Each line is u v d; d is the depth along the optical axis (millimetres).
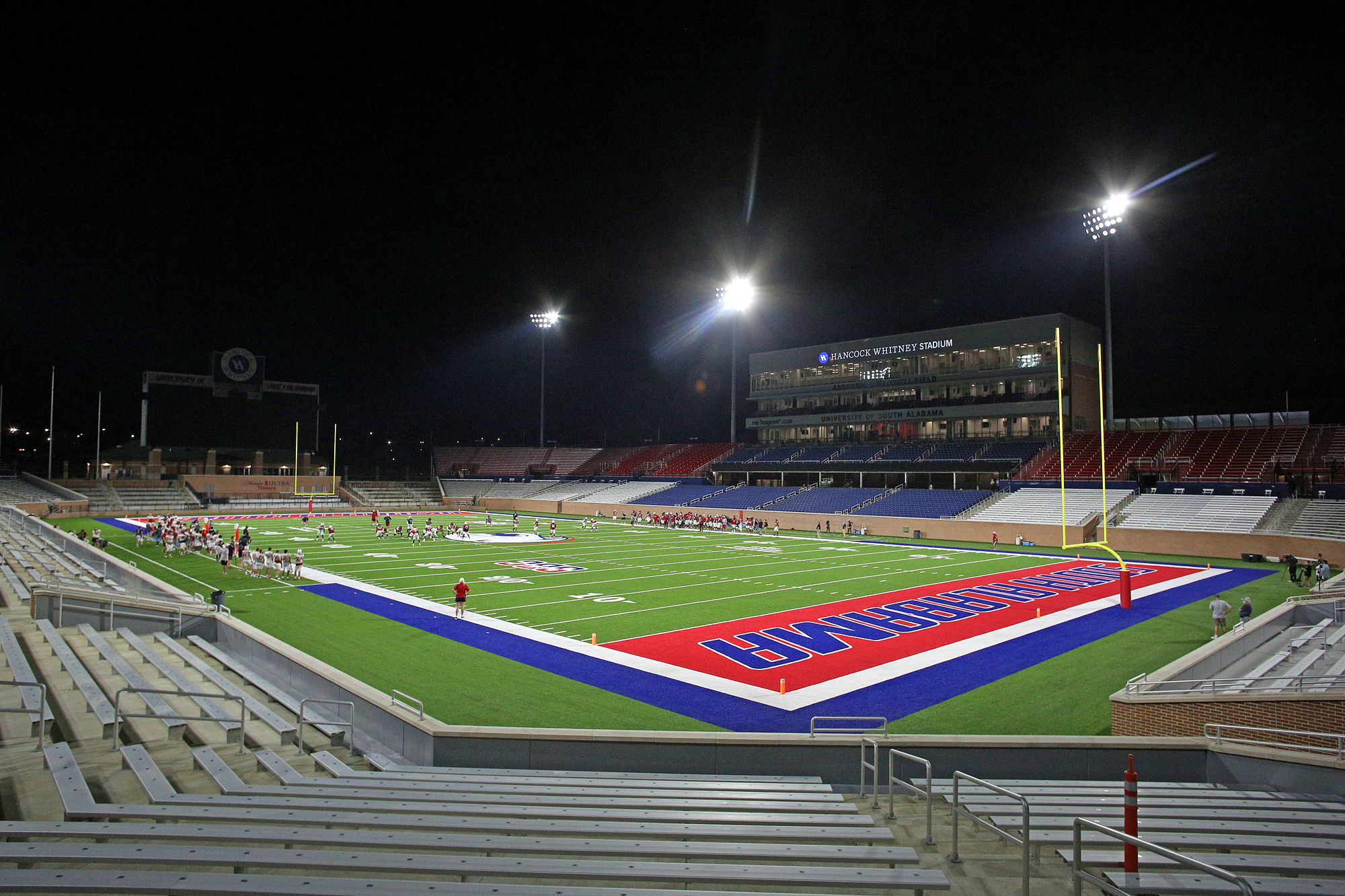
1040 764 9359
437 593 24188
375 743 11062
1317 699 9852
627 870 5027
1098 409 54562
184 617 17734
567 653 16484
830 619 20344
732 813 7113
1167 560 34469
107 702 9891
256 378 67062
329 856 4969
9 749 8086
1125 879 5125
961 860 6211
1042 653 16781
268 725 10555
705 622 19812
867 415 60094
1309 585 26609
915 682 14461
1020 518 43656
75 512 54719
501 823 6148
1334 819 6902
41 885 4438
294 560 30266
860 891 5449
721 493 61094
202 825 5684
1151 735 11047
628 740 9695
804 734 9742
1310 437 42281
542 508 69875
